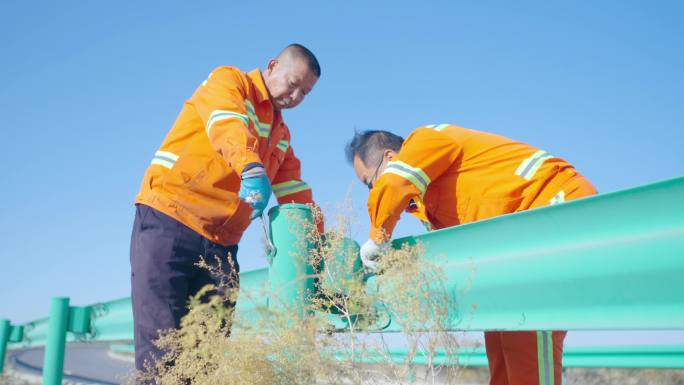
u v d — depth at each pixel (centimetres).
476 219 230
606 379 445
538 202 224
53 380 443
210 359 165
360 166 272
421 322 170
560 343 225
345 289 193
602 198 146
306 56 285
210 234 257
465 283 183
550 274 158
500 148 233
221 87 247
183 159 255
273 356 162
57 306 457
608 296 143
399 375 168
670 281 131
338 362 159
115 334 421
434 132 229
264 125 280
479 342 180
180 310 247
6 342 660
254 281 271
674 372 418
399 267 179
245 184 207
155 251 246
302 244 205
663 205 134
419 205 252
